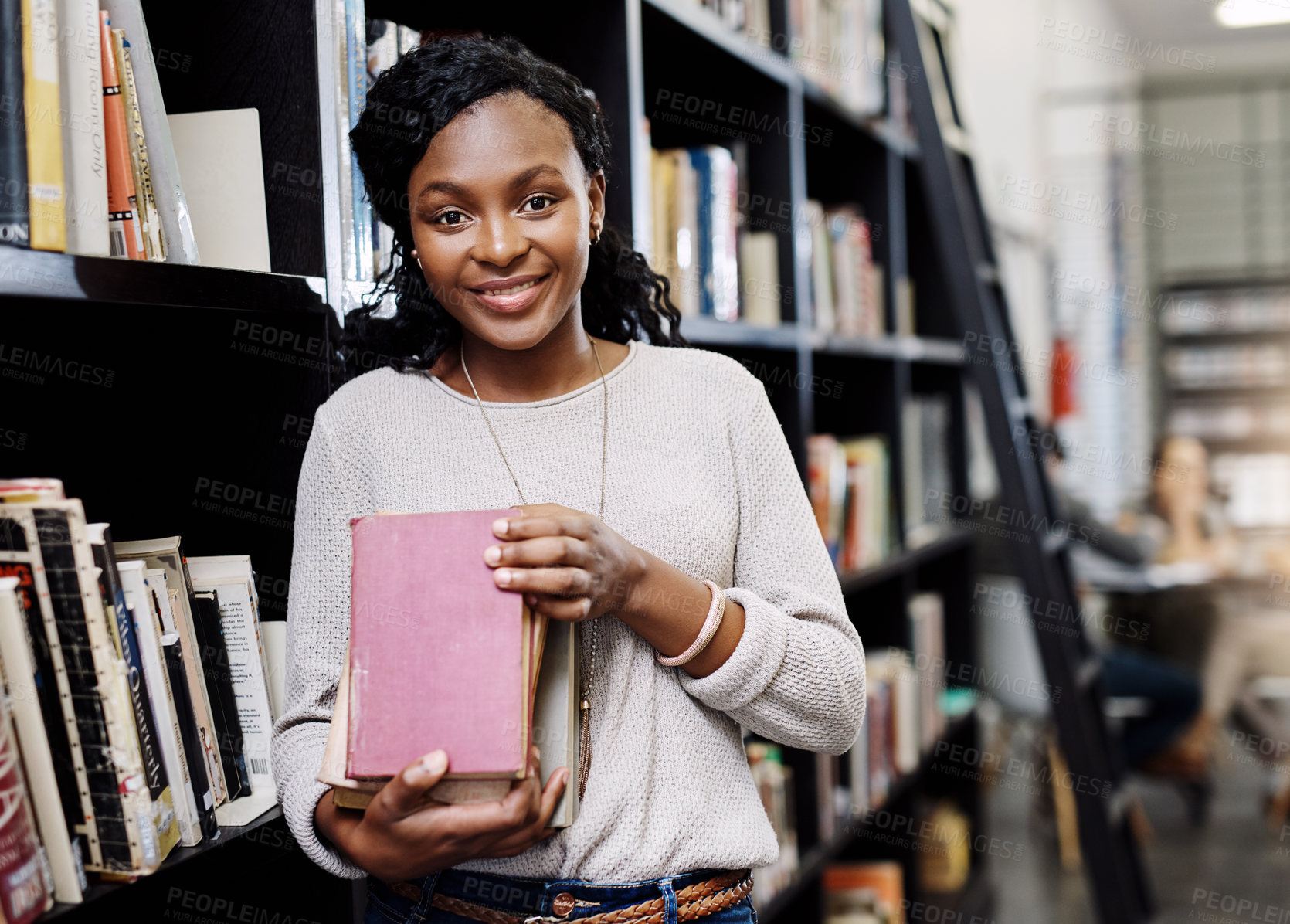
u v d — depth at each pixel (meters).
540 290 0.97
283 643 1.22
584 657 0.98
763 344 1.99
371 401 1.08
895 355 2.89
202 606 1.10
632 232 1.59
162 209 1.03
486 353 1.06
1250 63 7.76
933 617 3.24
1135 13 7.12
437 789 0.88
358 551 0.91
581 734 0.97
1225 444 7.70
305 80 1.21
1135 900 3.04
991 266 3.21
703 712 1.03
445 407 1.06
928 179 2.76
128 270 0.90
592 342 1.11
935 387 3.78
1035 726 4.20
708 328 1.76
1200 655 4.37
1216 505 5.09
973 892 3.29
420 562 0.90
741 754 1.06
